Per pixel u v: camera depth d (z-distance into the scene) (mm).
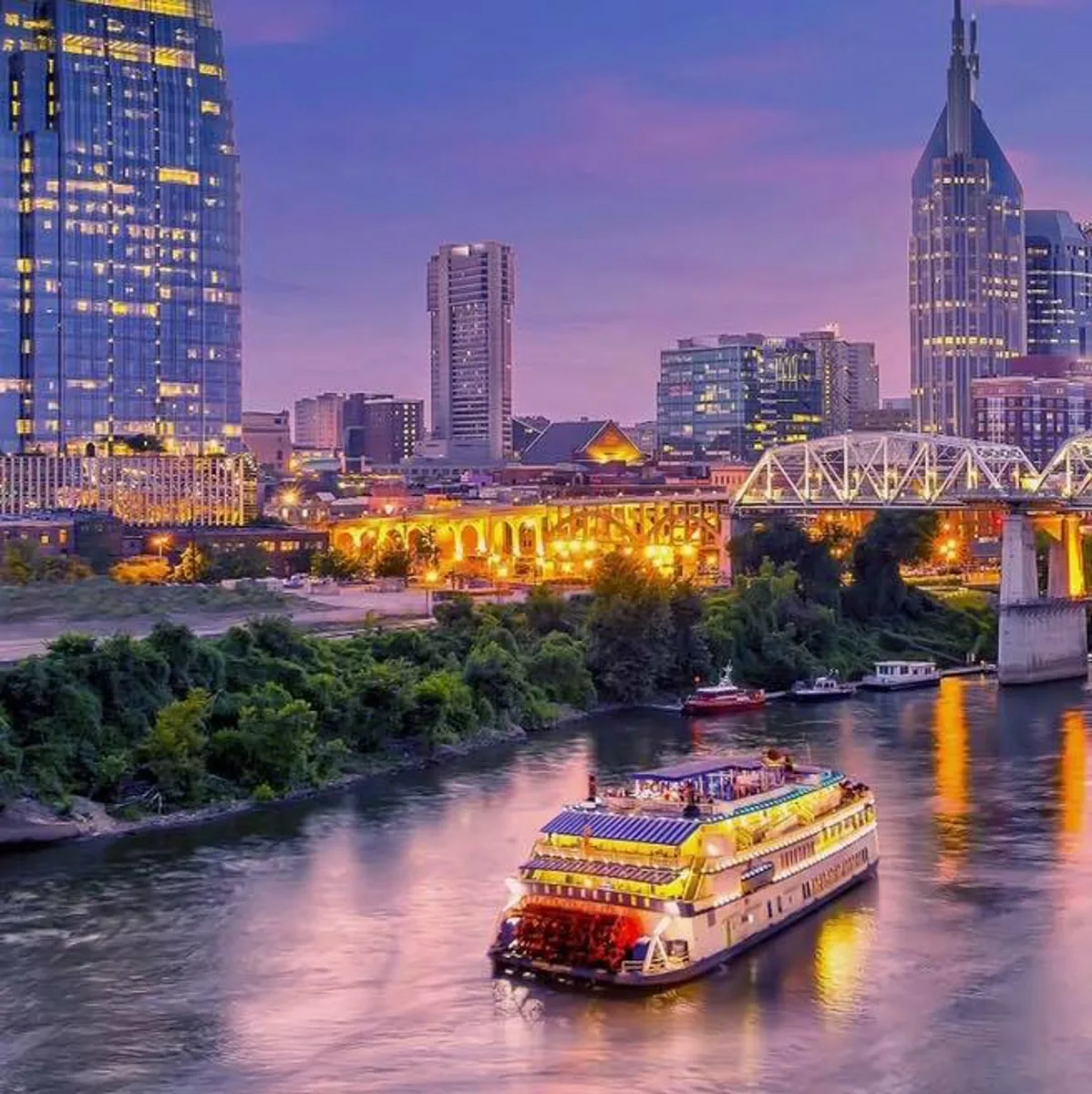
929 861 109062
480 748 160375
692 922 84750
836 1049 75375
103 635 185375
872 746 162250
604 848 87750
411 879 103938
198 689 136375
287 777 132250
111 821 120562
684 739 167375
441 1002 81625
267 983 84438
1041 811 125438
